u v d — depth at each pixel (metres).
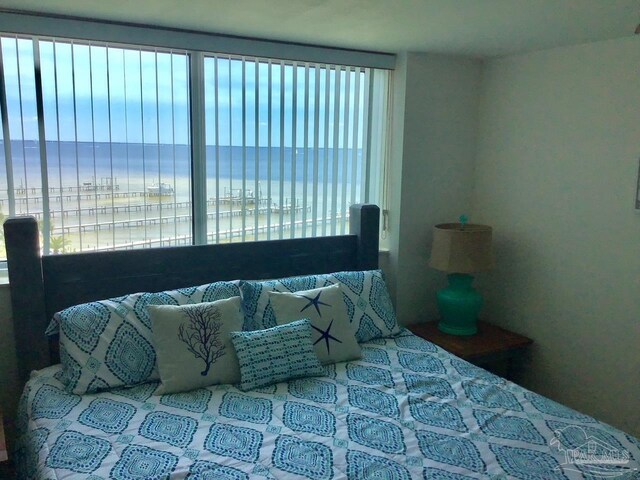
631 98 2.60
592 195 2.82
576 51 2.83
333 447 1.75
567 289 2.99
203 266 2.76
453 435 1.84
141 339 2.24
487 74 3.38
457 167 3.45
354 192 3.31
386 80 3.26
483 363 3.04
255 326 2.51
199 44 2.66
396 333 2.84
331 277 2.81
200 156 2.80
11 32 2.29
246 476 1.59
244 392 2.15
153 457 1.67
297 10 2.22
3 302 2.40
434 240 3.18
